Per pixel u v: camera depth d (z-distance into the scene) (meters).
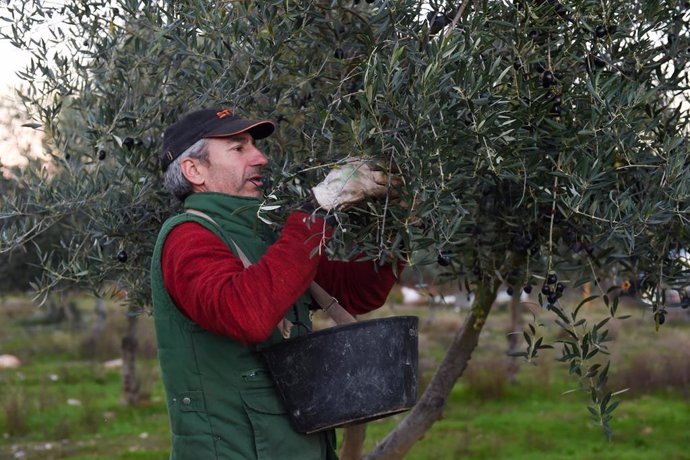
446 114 2.00
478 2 2.27
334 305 2.49
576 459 9.15
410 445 3.79
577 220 2.51
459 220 1.98
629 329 19.11
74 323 24.06
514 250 2.88
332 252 2.20
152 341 19.09
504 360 14.26
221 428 2.27
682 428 10.48
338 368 2.21
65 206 2.88
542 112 2.19
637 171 2.37
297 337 2.22
